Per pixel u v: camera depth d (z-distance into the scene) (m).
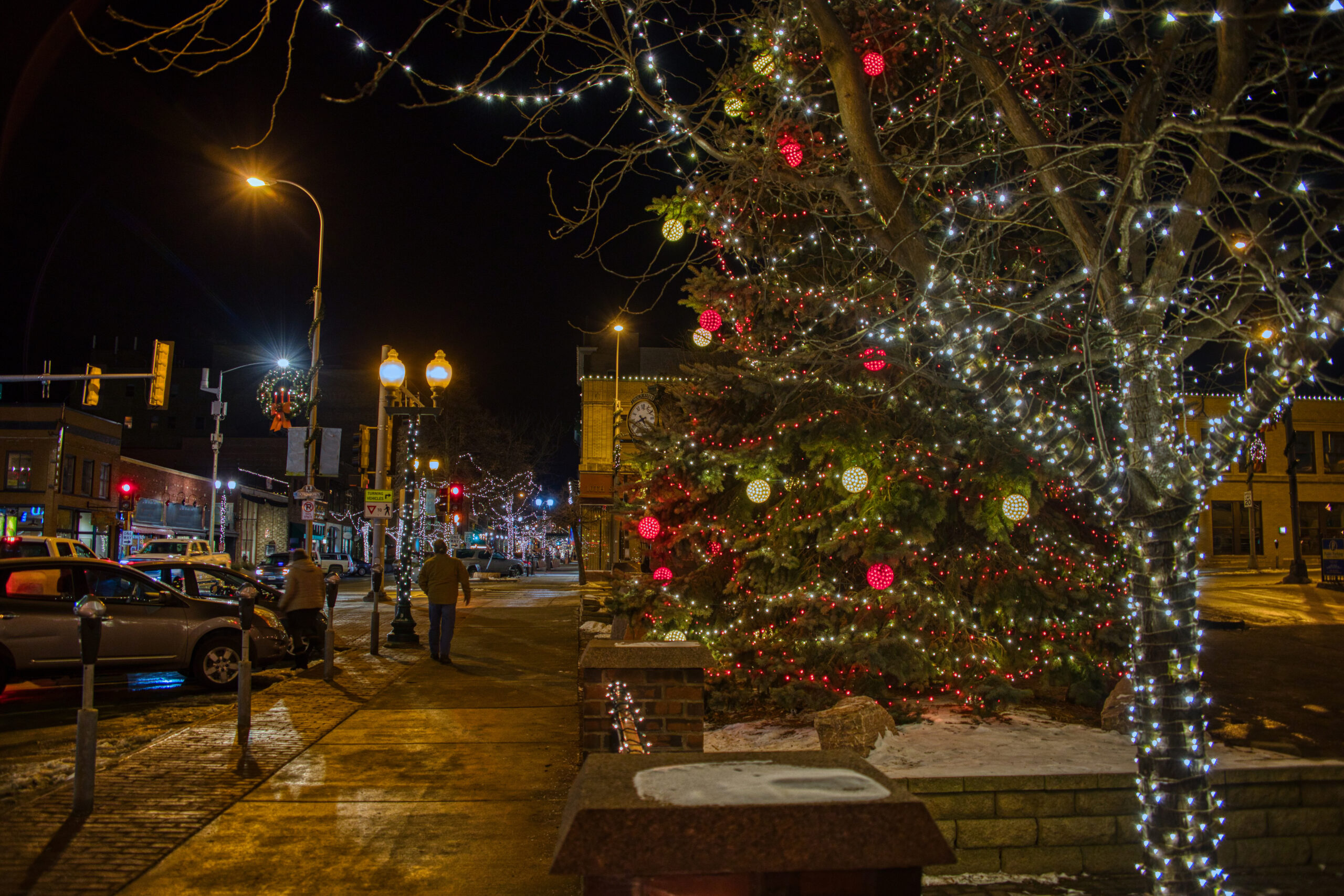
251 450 69.50
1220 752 5.97
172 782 6.82
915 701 7.66
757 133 6.17
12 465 41.44
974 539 8.48
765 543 8.76
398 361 18.47
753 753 2.40
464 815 6.07
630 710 5.33
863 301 7.83
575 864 1.82
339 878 4.96
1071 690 7.70
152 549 31.94
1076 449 4.70
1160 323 4.53
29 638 11.28
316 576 14.03
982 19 5.70
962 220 6.97
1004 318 6.16
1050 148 4.56
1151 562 4.30
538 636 17.50
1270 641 11.22
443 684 11.52
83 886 4.79
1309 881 5.18
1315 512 38.91
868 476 8.08
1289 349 3.94
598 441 43.59
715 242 7.99
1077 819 5.34
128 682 13.26
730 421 9.13
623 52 5.41
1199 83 5.35
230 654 12.34
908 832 1.89
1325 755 5.89
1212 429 4.32
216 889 4.79
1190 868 4.02
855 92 5.15
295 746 8.01
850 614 8.14
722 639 8.49
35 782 7.10
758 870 1.84
